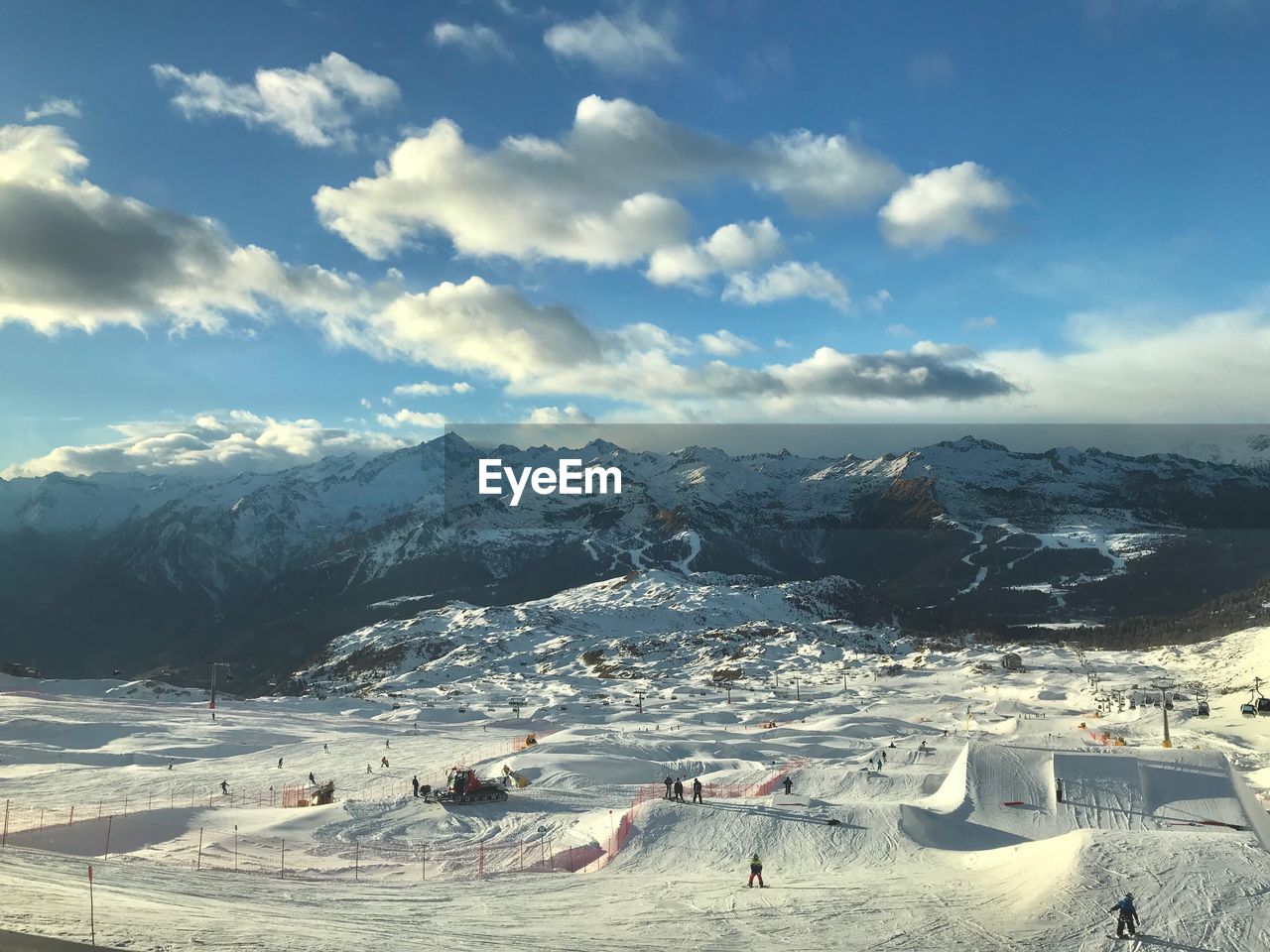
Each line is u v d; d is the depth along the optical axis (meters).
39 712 164.62
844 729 158.00
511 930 45.97
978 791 75.62
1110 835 58.38
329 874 61.03
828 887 57.25
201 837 69.12
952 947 45.19
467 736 151.25
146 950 33.50
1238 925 46.22
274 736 147.62
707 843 68.19
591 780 97.81
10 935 33.38
